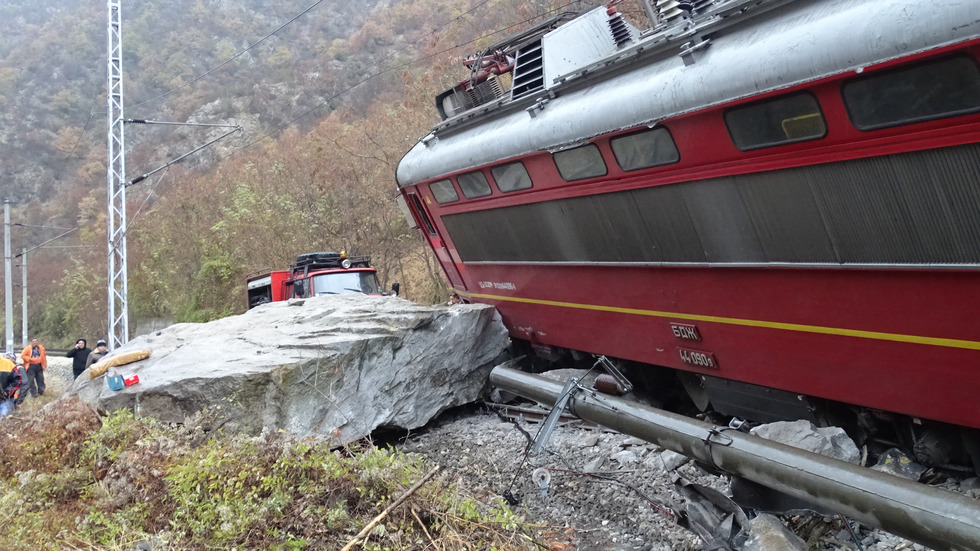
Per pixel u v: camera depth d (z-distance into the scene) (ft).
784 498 16.89
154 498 16.42
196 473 16.49
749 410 22.88
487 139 27.94
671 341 24.31
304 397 24.59
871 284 17.11
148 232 101.60
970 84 13.55
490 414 30.55
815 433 18.51
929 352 16.44
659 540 17.52
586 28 27.86
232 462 16.93
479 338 30.81
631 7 54.85
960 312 15.48
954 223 14.80
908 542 15.61
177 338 31.63
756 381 21.59
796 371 20.08
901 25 14.12
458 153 29.94
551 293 29.27
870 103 15.29
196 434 20.31
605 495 20.52
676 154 20.31
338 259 48.83
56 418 21.81
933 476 18.56
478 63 32.96
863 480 13.84
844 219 16.94
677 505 18.70
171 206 98.27
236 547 14.12
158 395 24.39
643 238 23.08
